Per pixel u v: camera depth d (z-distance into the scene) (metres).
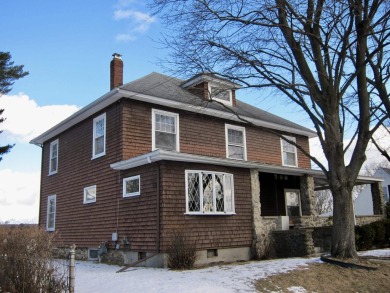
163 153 11.78
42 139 20.20
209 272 9.93
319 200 53.34
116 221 13.87
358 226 16.16
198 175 13.13
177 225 12.18
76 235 16.31
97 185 15.34
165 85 16.97
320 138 11.10
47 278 6.22
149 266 12.01
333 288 8.41
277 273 9.33
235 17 10.30
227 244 13.41
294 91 11.06
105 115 15.38
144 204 12.69
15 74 26.12
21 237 6.32
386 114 10.95
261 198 19.03
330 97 11.05
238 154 17.75
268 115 21.17
